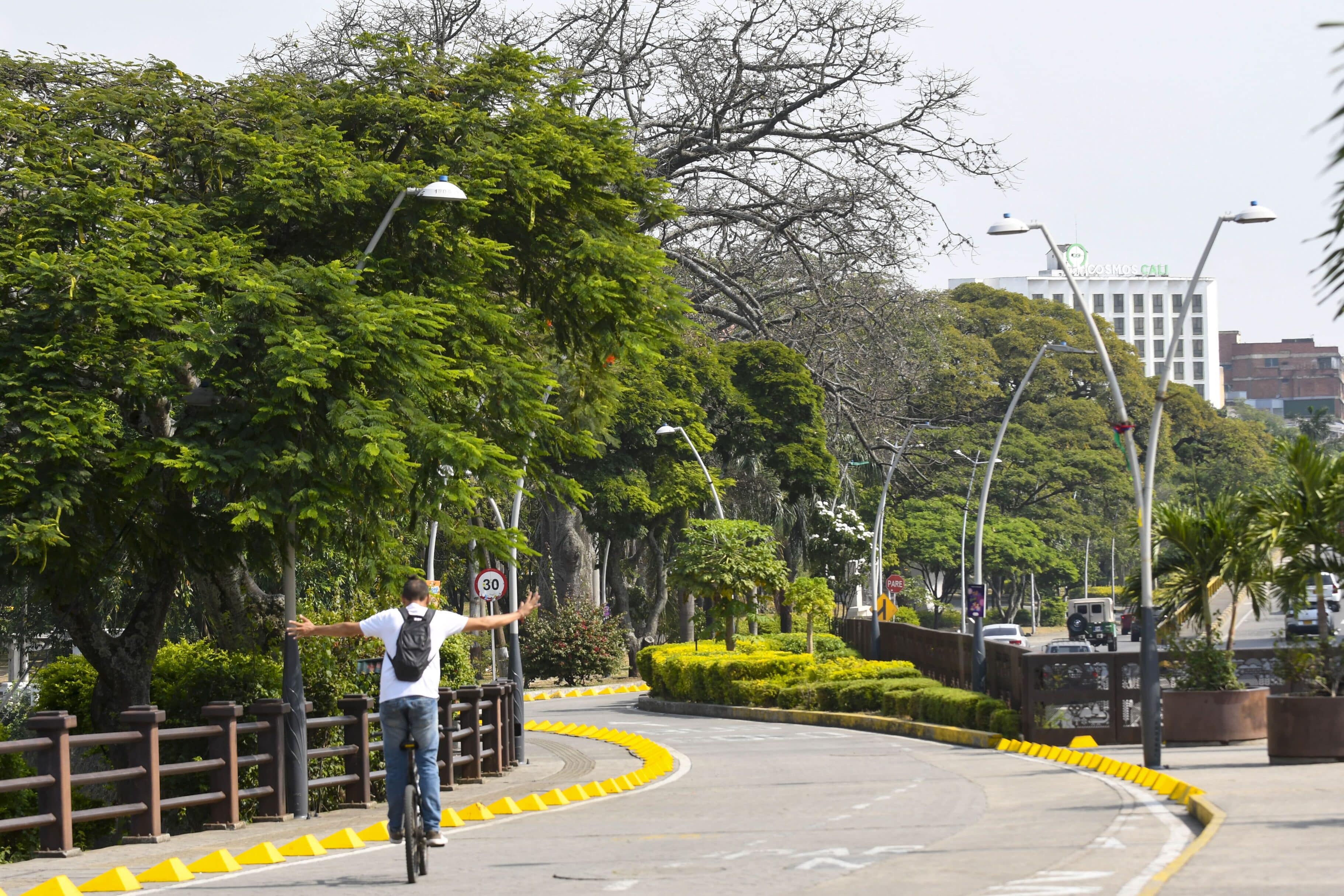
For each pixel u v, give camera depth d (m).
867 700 58.09
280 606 33.50
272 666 30.95
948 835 19.89
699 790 30.75
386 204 30.75
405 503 29.41
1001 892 13.99
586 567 89.69
